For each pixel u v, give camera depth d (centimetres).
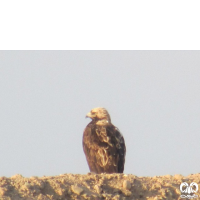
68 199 1329
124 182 1410
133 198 1395
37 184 1336
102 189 1394
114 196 1366
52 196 1316
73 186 1349
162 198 1394
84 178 1426
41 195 1302
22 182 1338
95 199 1344
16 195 1285
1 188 1291
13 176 1405
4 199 1252
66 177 1423
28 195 1291
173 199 1413
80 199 1333
